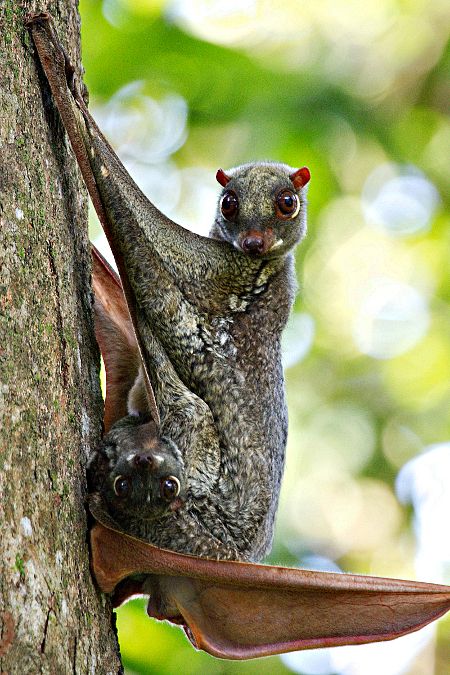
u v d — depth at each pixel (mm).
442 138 20953
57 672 6234
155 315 8719
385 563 19781
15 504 6273
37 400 6656
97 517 7082
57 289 7152
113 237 8133
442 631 18031
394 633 7562
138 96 18328
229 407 8844
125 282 7988
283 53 19203
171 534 8023
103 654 6859
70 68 7531
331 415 20875
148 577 7812
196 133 19312
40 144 7297
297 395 20781
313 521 19906
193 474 8406
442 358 21344
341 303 21859
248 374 9109
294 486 19828
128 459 7625
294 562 18406
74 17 8258
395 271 21953
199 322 8992
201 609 7656
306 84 18438
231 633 7625
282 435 9477
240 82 17953
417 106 20625
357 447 20594
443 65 20250
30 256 6895
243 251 9320
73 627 6512
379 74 20016
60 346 7070
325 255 21156
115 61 17453
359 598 7555
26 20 7434
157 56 17531
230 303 9273
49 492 6586
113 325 8688
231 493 8602
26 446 6469
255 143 17531
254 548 8688
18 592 6113
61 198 7535
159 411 8500
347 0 20062
